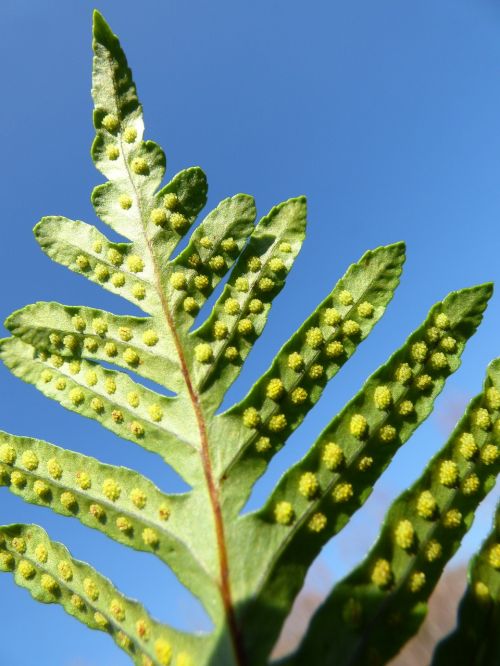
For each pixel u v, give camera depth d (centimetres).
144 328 8
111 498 7
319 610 6
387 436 7
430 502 6
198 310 8
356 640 6
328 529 6
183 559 6
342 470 6
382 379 7
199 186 8
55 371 8
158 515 7
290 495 6
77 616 7
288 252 8
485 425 6
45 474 7
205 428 7
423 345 7
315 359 7
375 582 6
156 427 7
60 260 8
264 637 6
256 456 7
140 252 8
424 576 6
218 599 6
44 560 7
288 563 6
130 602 6
